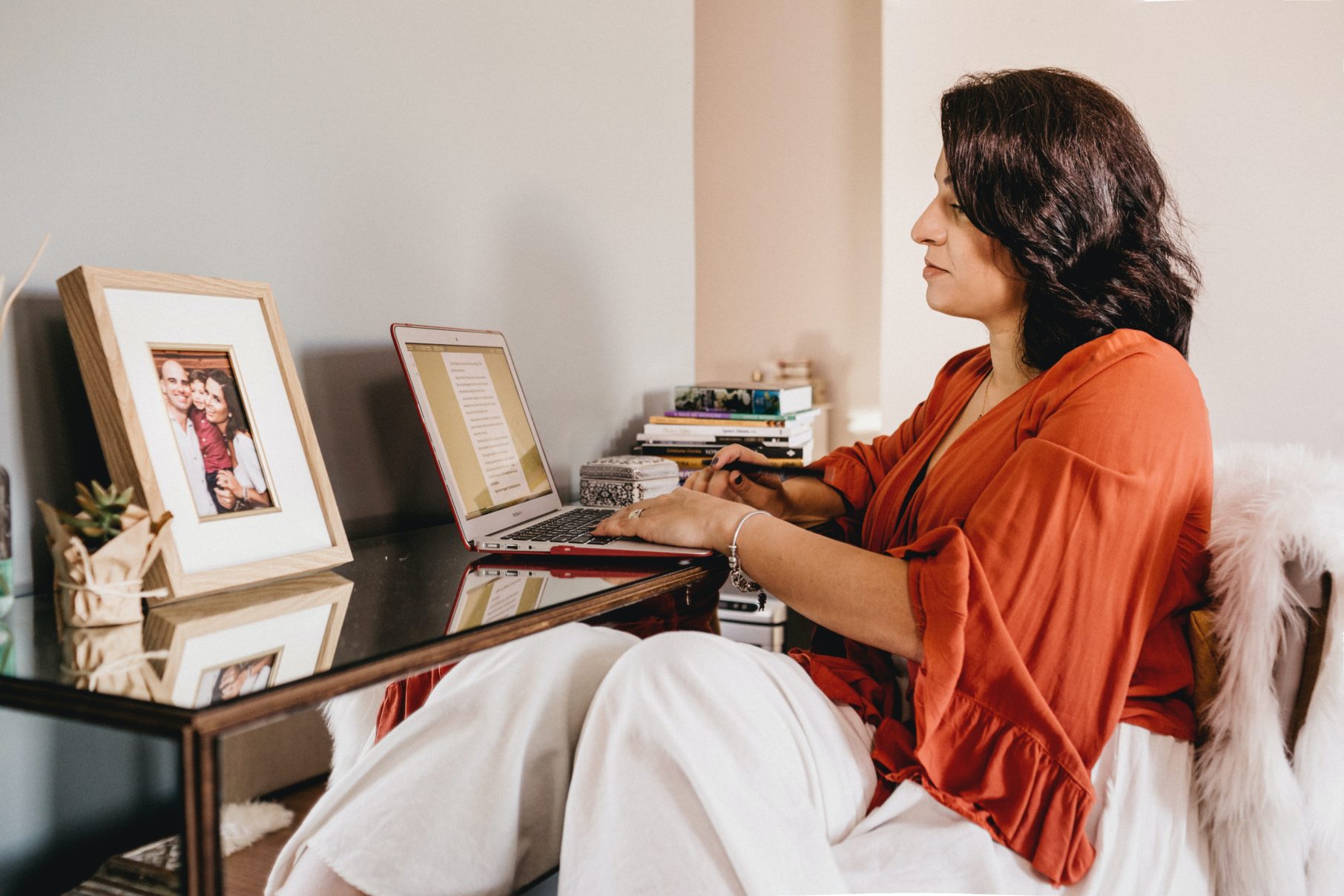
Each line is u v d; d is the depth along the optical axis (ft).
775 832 2.98
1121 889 3.20
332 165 4.35
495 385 4.88
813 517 5.32
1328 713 3.33
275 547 3.52
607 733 3.04
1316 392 8.23
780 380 10.59
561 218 5.83
